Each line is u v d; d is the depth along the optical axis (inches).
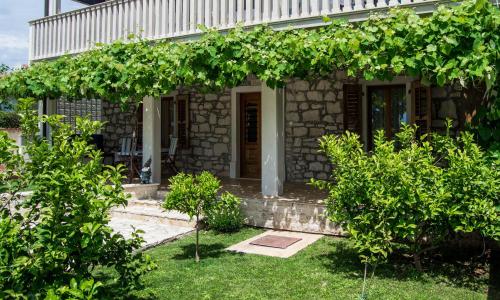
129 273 128.0
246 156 390.9
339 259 191.0
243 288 157.1
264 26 237.3
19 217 108.9
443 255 193.9
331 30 215.8
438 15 184.9
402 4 208.1
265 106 265.9
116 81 277.6
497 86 180.9
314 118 347.6
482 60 172.9
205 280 165.6
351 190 162.9
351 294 150.0
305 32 223.9
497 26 173.0
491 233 152.9
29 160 118.9
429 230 168.7
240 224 251.0
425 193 152.6
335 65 223.8
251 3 255.1
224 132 392.8
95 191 111.7
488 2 176.4
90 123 121.5
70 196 108.4
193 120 407.5
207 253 203.0
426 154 167.2
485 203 149.3
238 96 388.5
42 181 107.3
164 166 421.7
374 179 160.1
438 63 183.3
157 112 318.7
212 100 397.4
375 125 342.3
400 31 192.9
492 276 167.0
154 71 261.0
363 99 336.8
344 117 332.2
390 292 151.0
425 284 159.0
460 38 180.9
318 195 275.7
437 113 300.2
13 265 97.0
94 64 290.7
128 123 454.9
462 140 170.6
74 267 112.3
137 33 306.8
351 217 166.9
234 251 205.2
